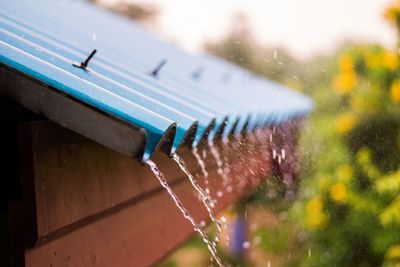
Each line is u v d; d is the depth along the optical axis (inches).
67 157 73.0
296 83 418.9
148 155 54.7
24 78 56.2
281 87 266.4
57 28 104.0
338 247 288.0
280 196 298.2
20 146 64.1
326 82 411.2
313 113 330.3
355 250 285.4
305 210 300.8
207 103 99.3
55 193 69.9
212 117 79.4
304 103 249.4
